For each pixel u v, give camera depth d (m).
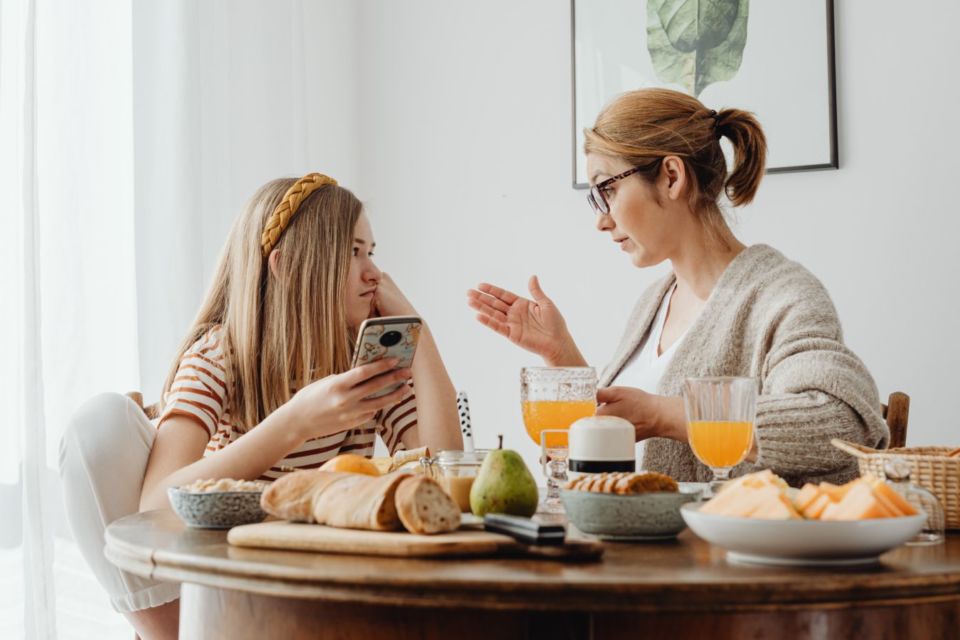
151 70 2.28
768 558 0.77
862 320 2.47
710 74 2.65
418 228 3.03
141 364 2.21
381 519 0.87
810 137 2.53
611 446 1.09
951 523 1.00
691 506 0.85
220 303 1.70
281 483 0.97
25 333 1.88
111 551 0.96
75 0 2.12
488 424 2.90
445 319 2.98
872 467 1.04
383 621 0.76
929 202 2.42
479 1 2.99
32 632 1.85
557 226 2.85
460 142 3.00
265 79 2.68
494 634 0.74
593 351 2.79
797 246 2.54
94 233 2.12
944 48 2.42
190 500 1.02
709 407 1.07
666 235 1.68
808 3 2.54
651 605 0.69
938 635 0.76
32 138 1.93
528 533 0.81
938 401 2.39
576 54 2.83
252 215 1.68
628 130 1.64
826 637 0.72
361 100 3.13
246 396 1.59
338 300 1.66
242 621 0.83
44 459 1.89
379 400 1.28
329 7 3.04
